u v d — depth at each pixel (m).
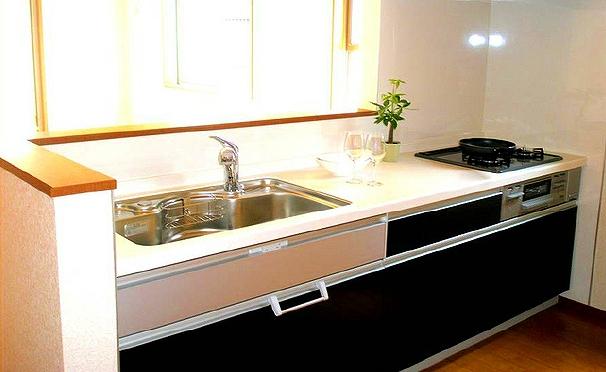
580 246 3.23
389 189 2.37
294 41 3.38
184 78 4.51
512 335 3.09
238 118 2.56
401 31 2.95
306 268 1.98
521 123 3.36
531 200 2.88
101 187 1.39
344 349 2.18
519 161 2.95
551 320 3.25
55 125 4.39
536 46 3.22
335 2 3.06
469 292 2.66
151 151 2.22
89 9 4.50
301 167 2.70
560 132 3.21
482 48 3.39
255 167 2.55
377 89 2.93
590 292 3.23
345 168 2.49
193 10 4.34
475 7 3.28
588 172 3.13
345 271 2.11
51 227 1.38
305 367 2.06
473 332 2.74
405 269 2.34
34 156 1.68
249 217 2.33
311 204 2.26
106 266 1.44
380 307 2.28
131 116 4.71
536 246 2.98
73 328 1.42
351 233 2.09
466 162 2.89
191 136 2.31
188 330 1.72
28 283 1.61
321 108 3.00
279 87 3.55
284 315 1.96
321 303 2.06
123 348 1.59
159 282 1.62
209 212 2.25
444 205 2.44
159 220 2.08
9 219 1.71
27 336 1.69
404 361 2.44
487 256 2.70
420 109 3.14
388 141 2.90
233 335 1.83
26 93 2.74
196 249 1.68
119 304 1.55
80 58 4.51
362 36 2.96
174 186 2.29
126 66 4.75
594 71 3.02
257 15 3.66
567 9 3.07
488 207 2.64
